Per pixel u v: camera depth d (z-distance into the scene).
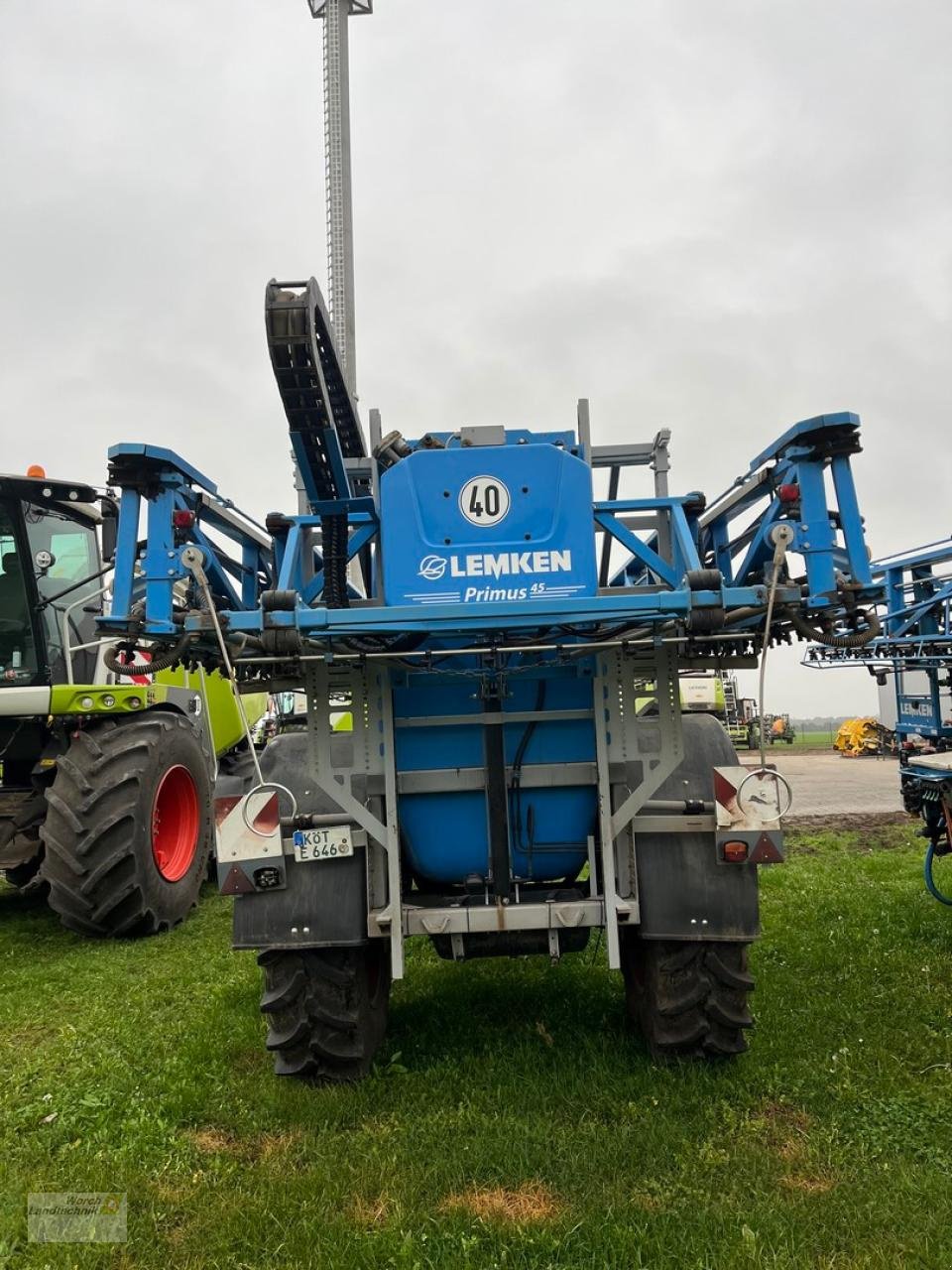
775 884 6.11
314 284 2.64
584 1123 2.76
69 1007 4.14
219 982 4.42
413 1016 3.74
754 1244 2.13
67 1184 2.57
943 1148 2.60
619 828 2.98
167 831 5.97
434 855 3.26
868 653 6.55
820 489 2.86
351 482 3.83
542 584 2.81
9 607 5.76
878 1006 3.71
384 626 2.70
